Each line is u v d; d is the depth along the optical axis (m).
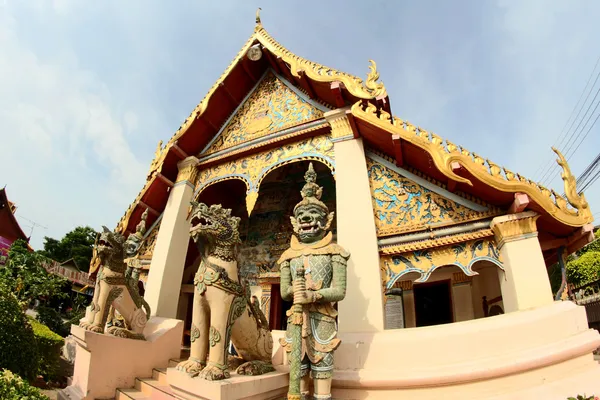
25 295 17.69
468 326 4.16
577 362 3.92
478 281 9.16
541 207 4.93
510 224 5.13
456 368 3.82
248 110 9.20
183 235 8.53
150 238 9.27
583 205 5.02
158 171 8.81
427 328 4.39
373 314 5.24
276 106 8.72
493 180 5.11
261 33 8.71
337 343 3.78
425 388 3.89
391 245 5.94
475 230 5.57
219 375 3.50
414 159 6.13
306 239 4.30
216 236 4.12
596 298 20.00
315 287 3.90
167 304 7.73
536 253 4.86
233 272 4.08
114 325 6.02
